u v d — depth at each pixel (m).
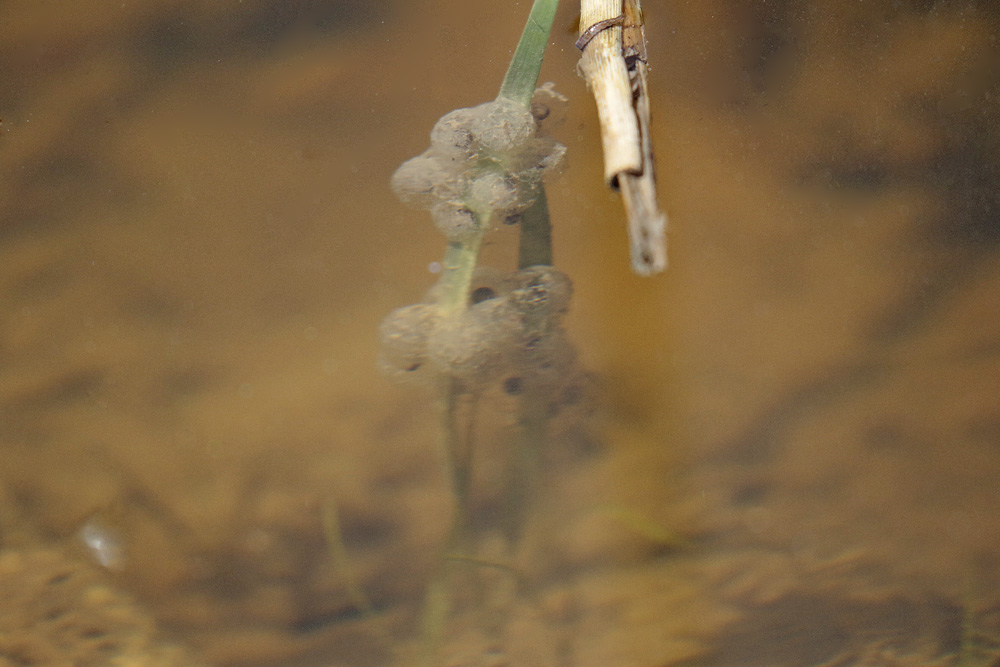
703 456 0.39
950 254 0.39
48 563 0.38
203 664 0.38
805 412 0.39
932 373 0.39
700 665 0.37
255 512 0.39
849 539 0.38
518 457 0.39
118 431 0.39
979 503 0.38
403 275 0.40
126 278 0.40
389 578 0.38
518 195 0.39
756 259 0.40
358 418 0.39
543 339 0.39
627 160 0.38
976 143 0.40
